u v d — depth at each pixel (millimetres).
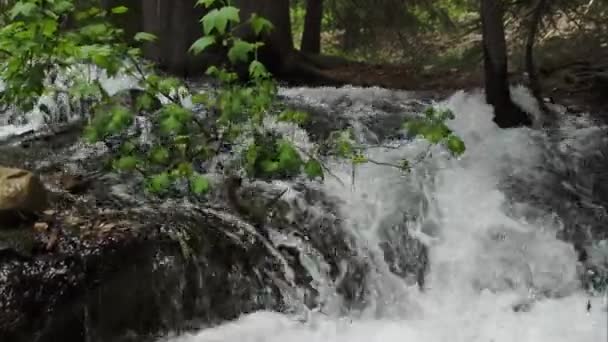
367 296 4332
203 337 3832
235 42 4211
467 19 11719
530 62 6543
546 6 7027
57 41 4090
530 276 4613
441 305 4375
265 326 3959
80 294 3576
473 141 5785
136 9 8055
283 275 4156
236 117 4375
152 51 7648
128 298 3709
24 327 3410
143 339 3750
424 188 5039
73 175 4574
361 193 4844
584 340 4031
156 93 4684
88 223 3914
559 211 5031
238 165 4715
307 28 11109
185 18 7453
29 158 4848
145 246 3824
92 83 4734
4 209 3764
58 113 5434
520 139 5785
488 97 6031
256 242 4188
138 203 4301
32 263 3564
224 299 3979
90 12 4695
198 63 7426
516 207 5031
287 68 7941
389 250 4570
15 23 4242
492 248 4727
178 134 4441
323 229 4461
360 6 11812
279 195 4582
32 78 4219
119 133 4637
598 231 4895
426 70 8969
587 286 4598
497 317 4270
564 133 5922
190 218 4164
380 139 5719
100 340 3629
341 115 6145
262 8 7559
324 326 4070
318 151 5203
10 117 5523
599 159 5590
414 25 11656
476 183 5215
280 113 5027
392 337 4027
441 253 4648
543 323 4195
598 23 8102
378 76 8641
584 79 7199
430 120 5062
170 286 3828
